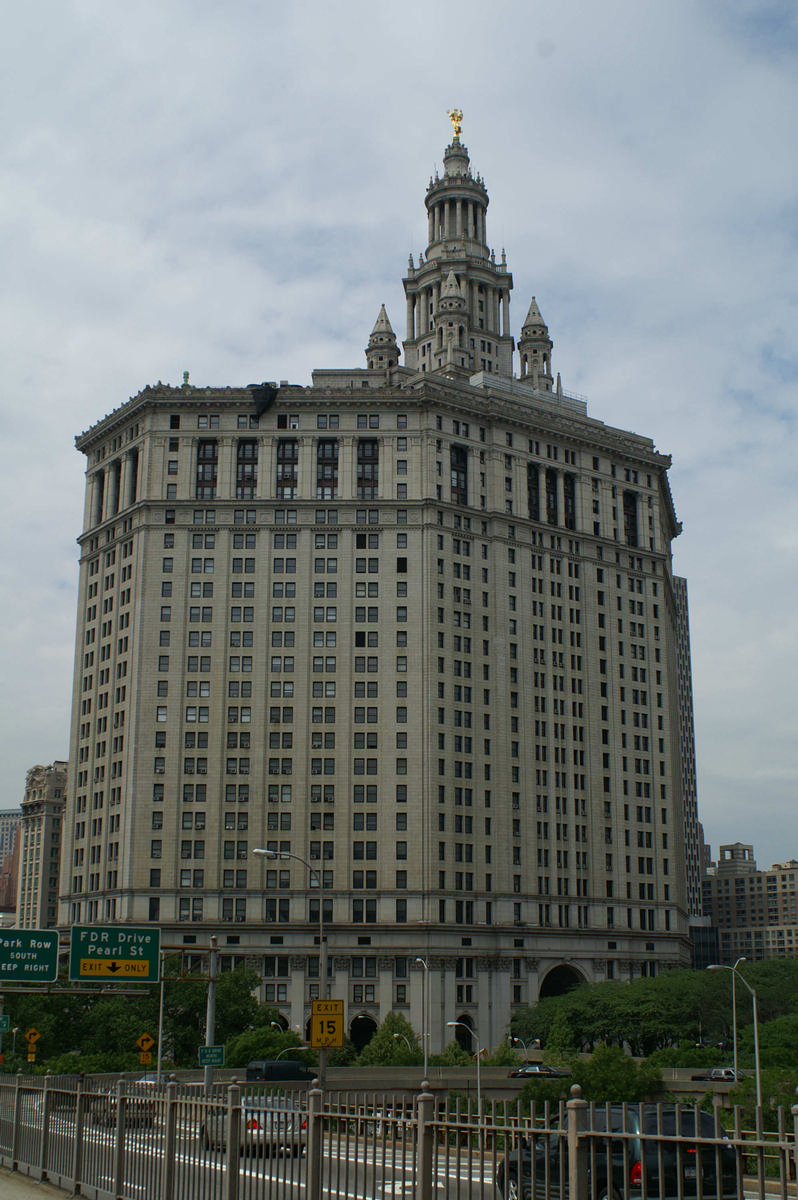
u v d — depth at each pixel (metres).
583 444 178.12
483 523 165.88
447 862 150.88
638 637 178.50
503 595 164.38
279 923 147.62
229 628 157.12
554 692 166.50
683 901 181.00
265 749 153.12
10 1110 39.91
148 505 161.38
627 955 163.00
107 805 157.75
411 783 151.75
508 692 161.38
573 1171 17.55
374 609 157.38
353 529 160.00
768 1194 29.88
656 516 185.62
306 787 151.88
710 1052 116.06
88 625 171.50
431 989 146.00
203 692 155.25
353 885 149.00
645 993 137.25
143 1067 95.69
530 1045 140.50
